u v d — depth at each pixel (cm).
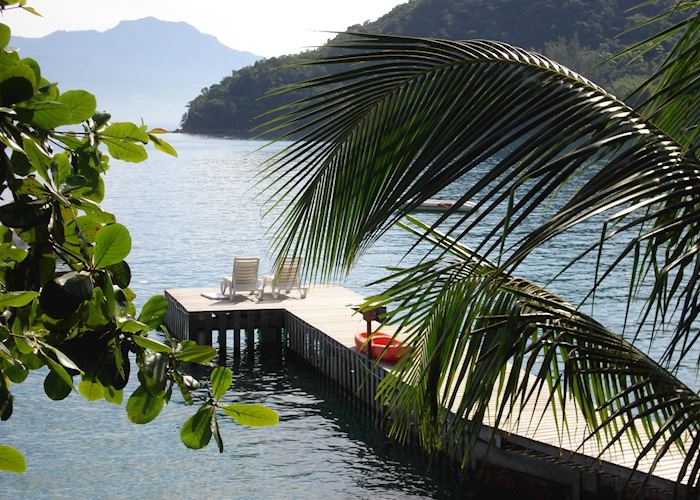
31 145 148
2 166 142
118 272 156
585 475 959
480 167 6347
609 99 259
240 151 11600
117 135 183
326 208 293
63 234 149
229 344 2052
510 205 229
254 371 1809
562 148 245
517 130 257
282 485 1166
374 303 385
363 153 286
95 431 1367
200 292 2161
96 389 161
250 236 3897
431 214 4131
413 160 278
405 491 1140
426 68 284
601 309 2262
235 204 5225
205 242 3716
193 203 5288
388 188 279
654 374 335
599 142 235
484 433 1084
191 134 15712
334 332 1714
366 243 287
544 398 1114
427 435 392
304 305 1992
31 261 149
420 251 3384
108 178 7275
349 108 289
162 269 3080
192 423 168
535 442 988
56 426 1388
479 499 1104
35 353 143
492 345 349
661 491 841
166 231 4047
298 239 300
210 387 171
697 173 238
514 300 362
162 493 1137
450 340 369
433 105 279
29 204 147
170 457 1265
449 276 371
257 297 2081
